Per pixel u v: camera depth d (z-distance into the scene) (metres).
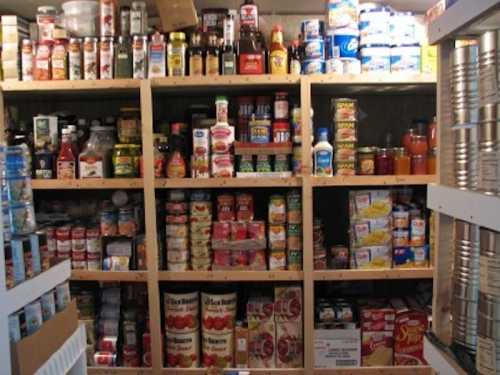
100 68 2.15
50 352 1.16
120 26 2.23
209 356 2.27
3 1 2.30
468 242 1.02
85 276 2.23
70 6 2.24
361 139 2.62
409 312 2.22
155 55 2.12
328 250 2.40
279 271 2.20
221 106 2.17
